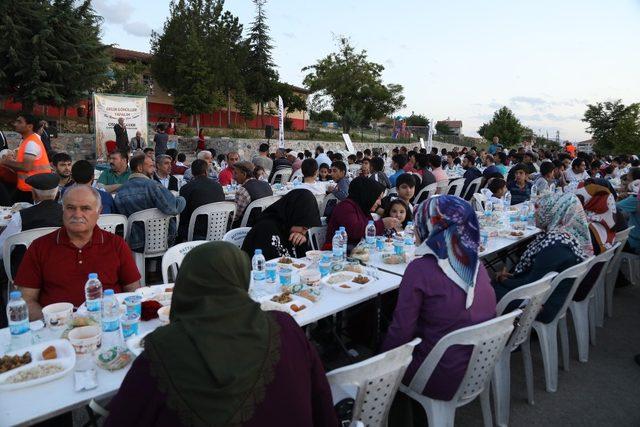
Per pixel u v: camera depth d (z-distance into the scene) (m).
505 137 41.03
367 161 8.52
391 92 42.25
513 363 3.64
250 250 3.83
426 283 2.22
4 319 3.83
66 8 17.86
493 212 5.22
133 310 2.27
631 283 5.35
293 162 10.83
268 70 36.16
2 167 5.81
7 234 3.71
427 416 2.28
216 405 1.13
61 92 18.58
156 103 31.12
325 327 3.74
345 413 2.00
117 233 4.73
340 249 3.42
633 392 3.23
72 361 1.86
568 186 8.26
